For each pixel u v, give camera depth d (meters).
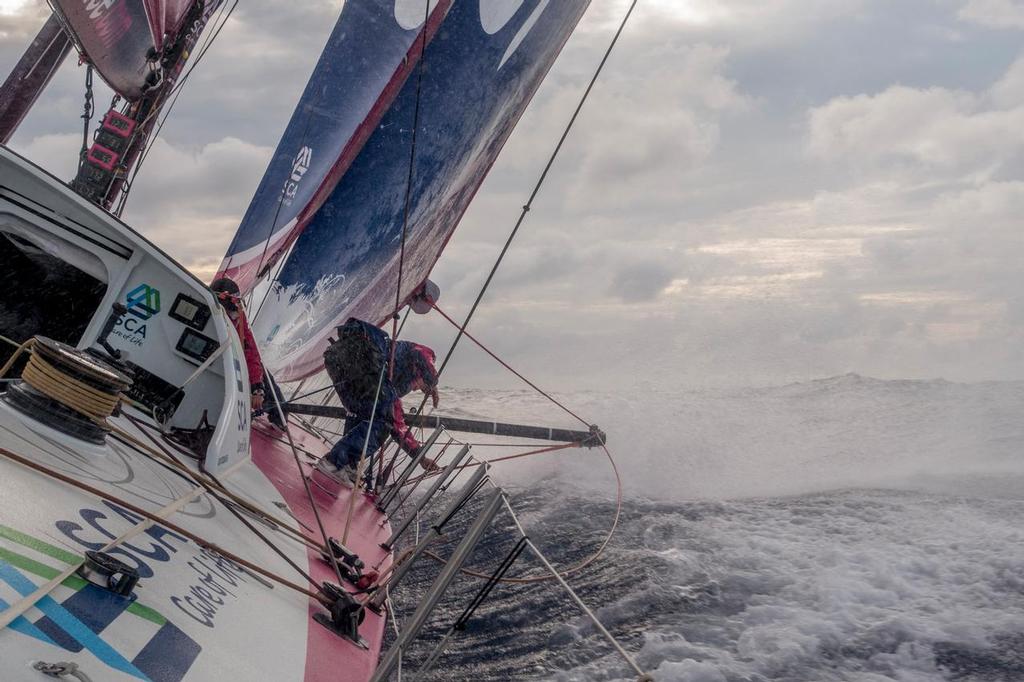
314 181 11.47
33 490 3.03
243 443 5.71
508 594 7.94
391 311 11.44
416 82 11.04
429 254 11.45
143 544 3.28
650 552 9.02
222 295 6.62
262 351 12.12
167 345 5.45
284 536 4.84
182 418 5.53
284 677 3.11
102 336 5.25
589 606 7.59
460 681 6.23
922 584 7.82
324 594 4.23
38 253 5.14
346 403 8.16
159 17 6.68
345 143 11.31
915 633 6.77
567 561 9.05
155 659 2.56
